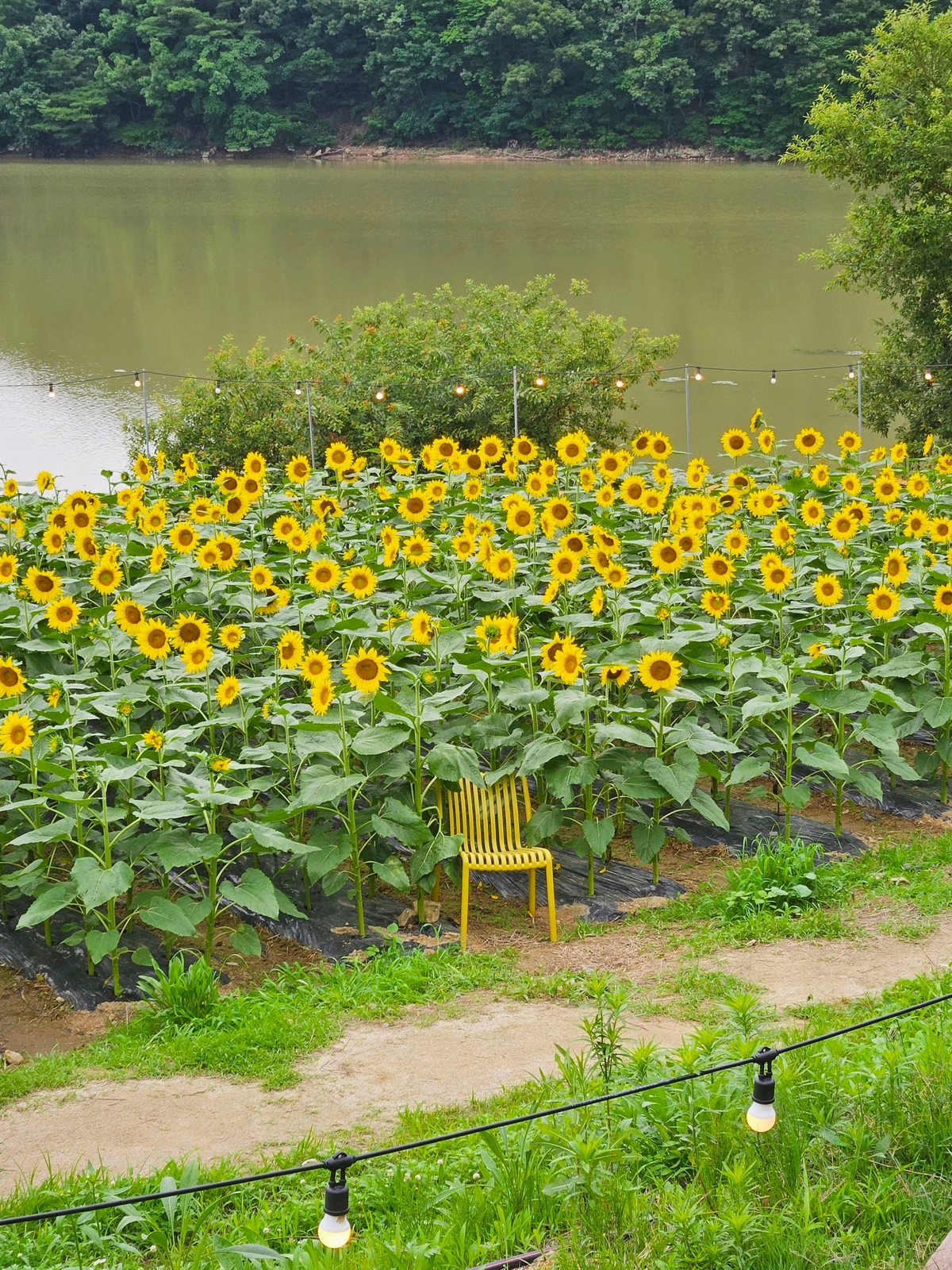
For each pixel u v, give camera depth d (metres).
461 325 23.14
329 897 8.14
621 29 72.81
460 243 49.81
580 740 8.67
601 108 74.19
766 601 10.12
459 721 8.59
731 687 8.70
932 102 22.03
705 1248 4.16
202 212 58.97
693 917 7.84
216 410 21.44
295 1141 5.35
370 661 7.43
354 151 78.12
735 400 30.06
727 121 71.44
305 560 10.65
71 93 77.75
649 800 8.77
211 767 7.23
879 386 23.45
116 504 13.38
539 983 6.95
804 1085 5.03
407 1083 5.88
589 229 51.97
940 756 9.23
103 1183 4.93
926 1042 5.27
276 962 7.59
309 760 8.55
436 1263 4.27
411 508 9.84
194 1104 5.74
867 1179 4.52
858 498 12.18
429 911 7.97
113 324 38.06
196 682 8.90
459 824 8.09
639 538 11.22
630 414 28.98
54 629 9.53
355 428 21.48
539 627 9.65
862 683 9.64
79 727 9.05
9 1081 6.02
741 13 68.75
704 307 38.44
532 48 74.44
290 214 58.28
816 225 51.53
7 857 7.72
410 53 75.25
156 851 7.01
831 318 37.25
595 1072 5.53
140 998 7.18
